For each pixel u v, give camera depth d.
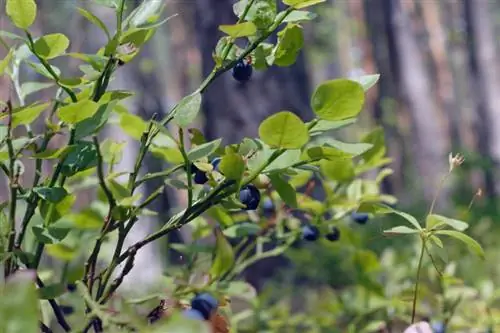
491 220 2.58
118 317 0.69
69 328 0.76
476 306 0.99
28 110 0.73
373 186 0.95
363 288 1.00
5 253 0.74
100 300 0.75
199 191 0.79
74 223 0.88
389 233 0.80
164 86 8.09
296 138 0.73
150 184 2.54
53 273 0.96
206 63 2.21
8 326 0.61
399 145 6.80
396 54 6.53
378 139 0.92
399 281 1.09
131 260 0.76
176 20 6.98
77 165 0.76
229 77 2.16
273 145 0.73
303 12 0.77
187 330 0.62
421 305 1.00
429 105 6.39
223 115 2.16
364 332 0.97
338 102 0.73
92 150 0.76
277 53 0.78
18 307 0.61
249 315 0.99
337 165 0.92
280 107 2.16
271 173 0.76
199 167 0.76
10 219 0.75
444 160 6.03
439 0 8.77
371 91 7.16
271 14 0.77
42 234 0.76
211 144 0.75
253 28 0.75
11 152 0.74
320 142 0.78
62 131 0.77
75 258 0.94
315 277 1.62
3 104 0.75
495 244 2.13
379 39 7.32
